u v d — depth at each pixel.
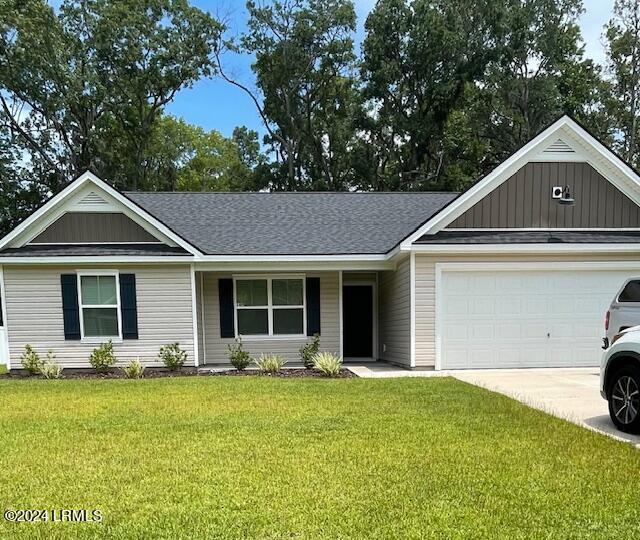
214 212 13.73
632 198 10.75
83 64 28.97
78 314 10.85
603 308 10.48
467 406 6.50
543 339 10.49
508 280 10.45
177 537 3.06
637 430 5.34
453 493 3.64
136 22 29.23
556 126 10.46
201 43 31.28
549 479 3.90
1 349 14.97
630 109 29.48
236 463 4.31
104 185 10.95
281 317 12.24
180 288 11.07
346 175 35.50
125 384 8.84
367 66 32.28
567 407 6.60
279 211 13.91
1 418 6.14
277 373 10.20
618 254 10.40
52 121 28.28
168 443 4.94
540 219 10.67
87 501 3.60
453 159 32.16
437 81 31.31
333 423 5.65
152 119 31.91
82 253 10.66
